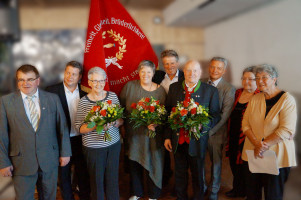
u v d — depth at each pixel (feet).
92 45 7.91
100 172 6.95
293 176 10.14
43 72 22.47
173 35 26.05
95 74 6.68
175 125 6.60
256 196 6.88
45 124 6.39
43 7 22.90
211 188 7.89
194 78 6.89
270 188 6.36
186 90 7.22
